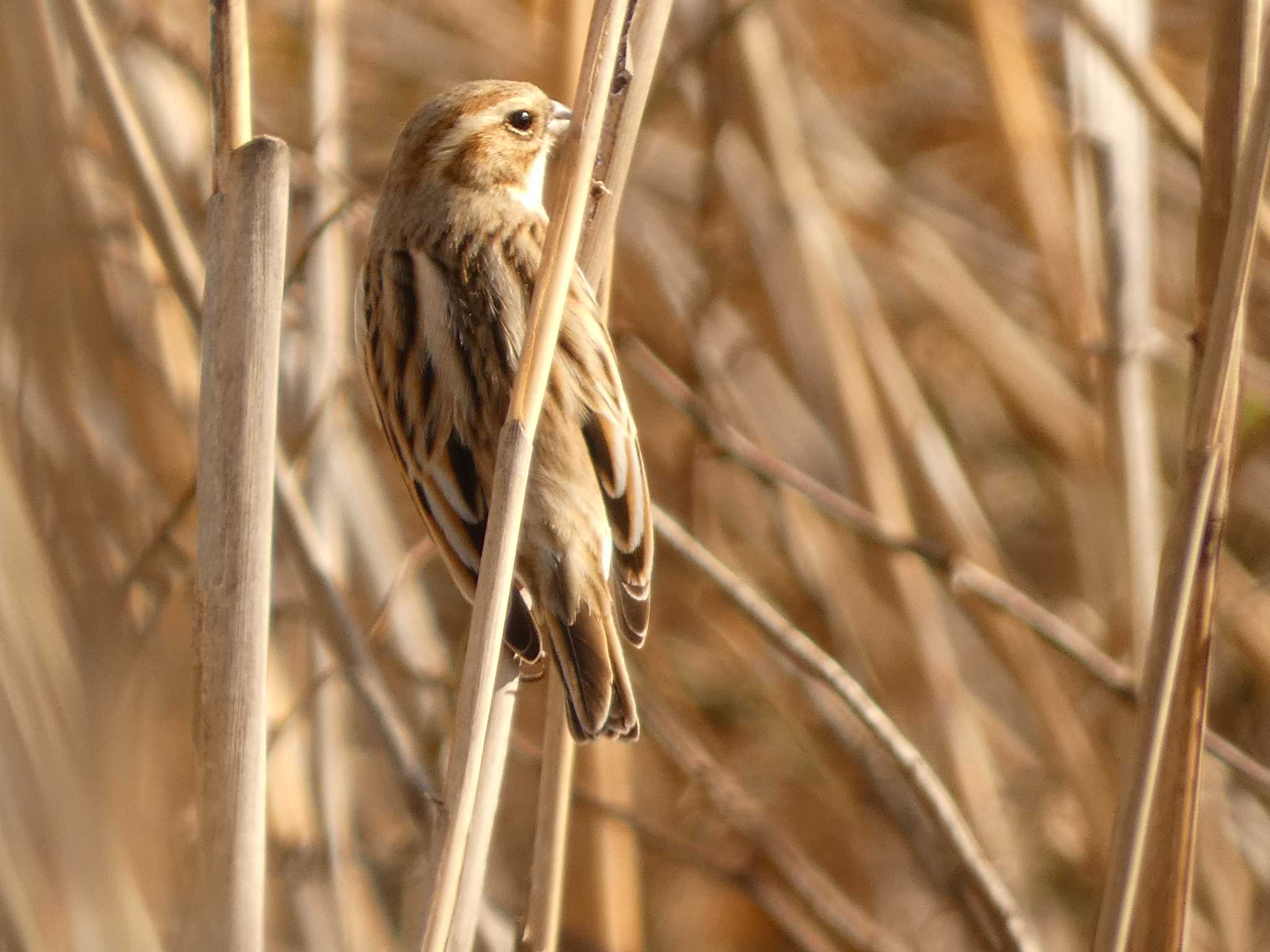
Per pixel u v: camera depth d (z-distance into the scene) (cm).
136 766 588
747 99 1265
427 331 731
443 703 1049
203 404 587
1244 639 1290
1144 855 706
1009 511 1518
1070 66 1071
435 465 712
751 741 1356
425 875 598
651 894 1304
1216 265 671
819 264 1227
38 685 524
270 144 579
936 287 1365
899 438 1271
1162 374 1484
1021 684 1179
